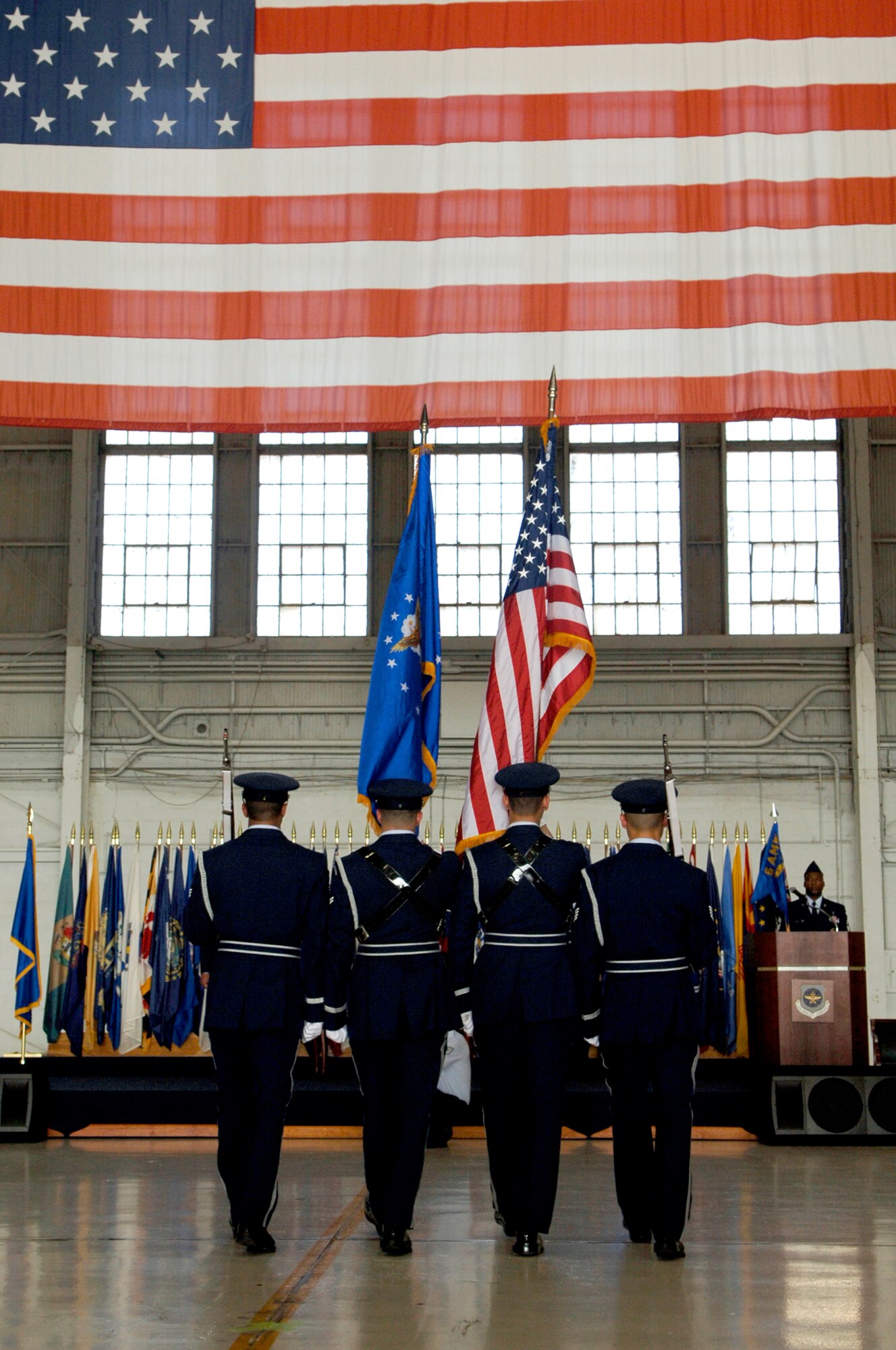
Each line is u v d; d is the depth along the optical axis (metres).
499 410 8.45
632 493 13.88
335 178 8.73
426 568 7.55
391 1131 4.65
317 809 13.37
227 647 13.55
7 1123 8.43
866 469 13.54
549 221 8.64
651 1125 4.61
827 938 8.27
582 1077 8.84
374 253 8.65
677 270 8.55
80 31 8.85
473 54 8.84
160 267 8.63
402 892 4.59
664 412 8.41
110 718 13.53
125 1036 9.80
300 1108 8.89
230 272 8.64
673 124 8.71
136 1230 4.90
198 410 8.50
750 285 8.50
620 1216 5.32
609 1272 4.09
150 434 14.02
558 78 8.80
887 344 8.39
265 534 13.95
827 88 8.70
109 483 14.04
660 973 4.48
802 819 13.20
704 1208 5.55
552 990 4.48
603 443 13.92
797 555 13.75
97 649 13.55
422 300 8.59
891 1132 8.09
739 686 13.42
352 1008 4.55
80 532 13.62
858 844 13.03
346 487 14.01
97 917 9.99
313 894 4.65
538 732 7.27
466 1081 8.18
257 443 14.02
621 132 8.72
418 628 7.43
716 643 13.40
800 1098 8.14
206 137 8.77
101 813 13.38
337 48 8.86
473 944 4.56
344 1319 3.45
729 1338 3.25
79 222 8.66
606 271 8.57
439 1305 3.62
